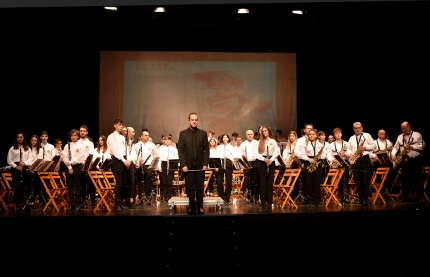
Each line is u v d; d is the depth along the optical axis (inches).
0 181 334.3
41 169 296.4
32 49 469.1
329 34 479.2
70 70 487.2
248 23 453.4
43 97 479.8
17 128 467.5
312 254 279.4
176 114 495.8
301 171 342.0
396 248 285.4
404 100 470.3
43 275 267.4
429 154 441.7
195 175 275.4
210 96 499.2
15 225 265.3
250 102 501.4
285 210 291.9
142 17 444.1
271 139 318.7
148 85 495.5
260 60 504.1
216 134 497.7
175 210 303.6
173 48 501.4
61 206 332.2
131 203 327.6
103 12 431.2
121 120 304.8
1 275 265.9
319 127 507.2
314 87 508.4
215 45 503.5
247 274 270.8
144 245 269.9
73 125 488.1
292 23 452.4
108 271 269.1
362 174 332.8
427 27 418.0
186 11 433.4
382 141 383.9
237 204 354.9
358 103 500.7
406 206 307.0
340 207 310.3
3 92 451.8
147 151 380.5
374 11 411.2
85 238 265.9
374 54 485.7
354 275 277.4
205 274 254.5
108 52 493.0
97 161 305.4
